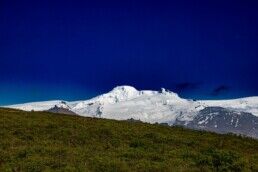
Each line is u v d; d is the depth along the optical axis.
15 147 28.81
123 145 31.92
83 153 27.78
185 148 32.66
